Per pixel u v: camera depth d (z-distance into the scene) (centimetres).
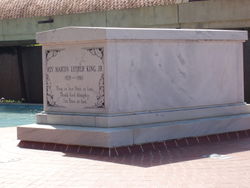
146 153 908
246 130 1129
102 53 946
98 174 742
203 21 1930
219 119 1076
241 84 1174
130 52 966
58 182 700
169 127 979
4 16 2517
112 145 888
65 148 948
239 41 1164
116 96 948
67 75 1008
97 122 944
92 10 2233
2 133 1205
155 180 699
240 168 772
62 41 1001
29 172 768
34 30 2423
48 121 1027
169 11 2019
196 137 1024
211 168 773
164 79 1018
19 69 2456
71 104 1003
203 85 1089
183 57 1051
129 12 2123
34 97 2448
